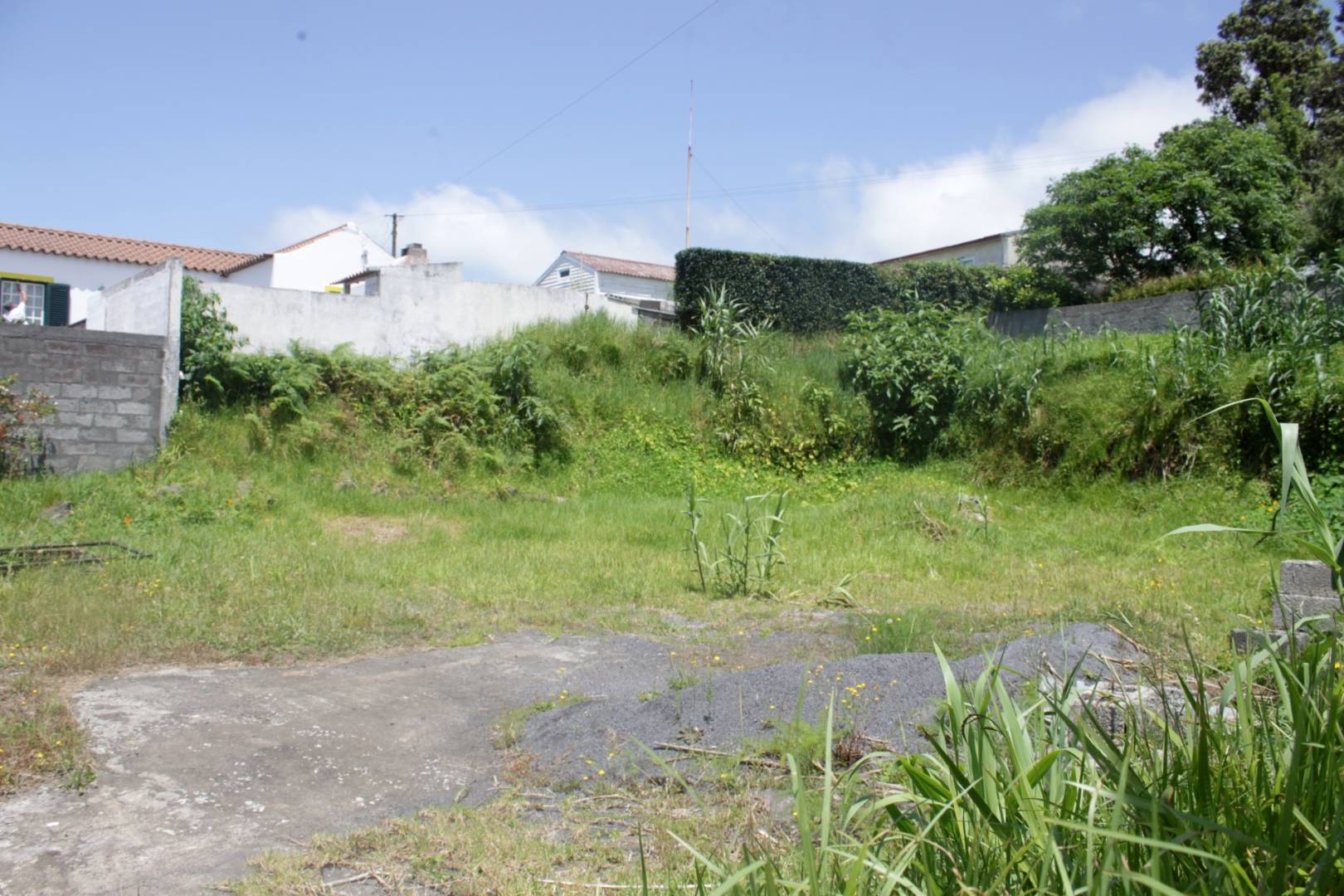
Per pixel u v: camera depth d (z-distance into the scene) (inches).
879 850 112.1
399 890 137.4
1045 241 785.6
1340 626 125.0
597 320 697.6
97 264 929.5
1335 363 495.5
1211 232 752.3
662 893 125.6
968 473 577.0
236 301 610.5
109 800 163.5
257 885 137.3
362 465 531.5
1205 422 500.7
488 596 330.6
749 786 166.7
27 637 248.1
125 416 490.3
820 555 410.9
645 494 561.3
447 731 208.8
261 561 350.3
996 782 100.8
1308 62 1069.1
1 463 459.2
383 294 656.4
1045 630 262.7
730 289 738.2
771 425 622.5
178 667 240.5
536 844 150.9
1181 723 124.0
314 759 188.5
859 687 209.3
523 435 584.4
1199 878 84.7
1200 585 324.2
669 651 270.7
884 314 676.1
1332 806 91.1
